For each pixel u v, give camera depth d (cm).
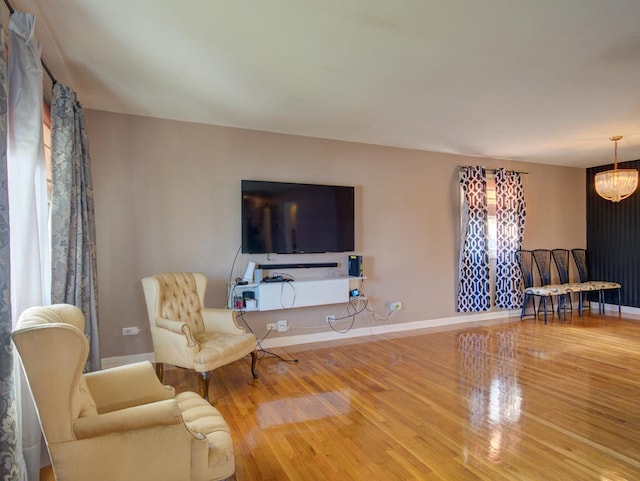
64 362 130
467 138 458
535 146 498
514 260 571
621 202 615
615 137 455
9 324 140
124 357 361
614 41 233
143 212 370
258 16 205
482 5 195
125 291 363
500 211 564
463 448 220
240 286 383
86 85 297
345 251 460
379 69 271
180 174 384
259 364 371
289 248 424
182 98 326
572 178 650
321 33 222
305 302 413
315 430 242
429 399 288
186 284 342
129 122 365
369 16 205
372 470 200
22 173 176
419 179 515
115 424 135
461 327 520
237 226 407
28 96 180
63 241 238
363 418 258
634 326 522
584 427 244
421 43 234
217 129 400
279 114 367
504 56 252
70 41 230
